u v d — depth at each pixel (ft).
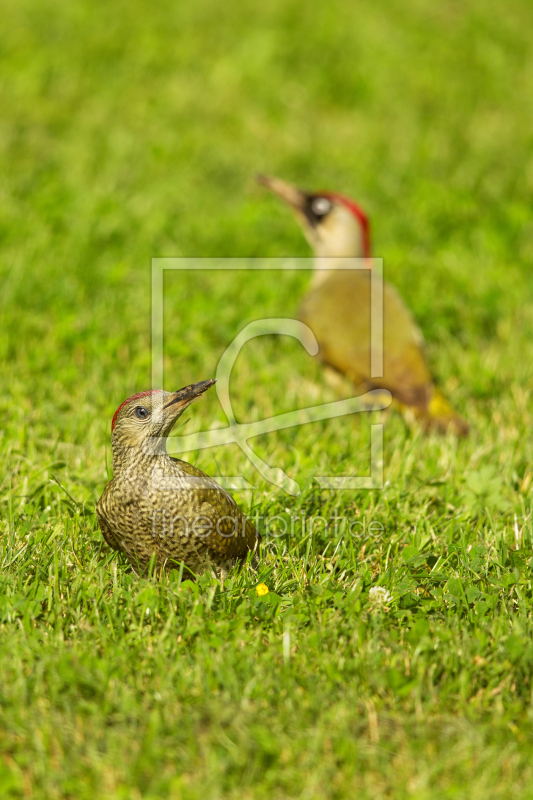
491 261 50.01
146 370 37.88
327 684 19.89
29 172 58.59
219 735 18.45
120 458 22.82
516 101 75.87
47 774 17.43
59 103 71.41
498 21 88.53
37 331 40.16
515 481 30.60
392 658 20.77
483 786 17.52
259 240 52.80
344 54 81.92
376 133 70.59
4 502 27.27
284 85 77.10
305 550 26.07
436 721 19.36
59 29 82.64
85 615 22.02
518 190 60.80
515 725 19.47
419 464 32.12
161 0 91.45
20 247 47.34
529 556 25.90
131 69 77.71
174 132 68.44
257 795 17.38
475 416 36.37
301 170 64.95
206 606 22.20
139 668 20.31
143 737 18.47
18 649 20.45
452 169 64.18
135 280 46.42
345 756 18.11
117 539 23.67
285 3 91.71
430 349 42.37
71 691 19.45
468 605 23.24
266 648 21.27
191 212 55.77
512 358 40.37
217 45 83.35
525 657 20.53
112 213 52.65
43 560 23.99
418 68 79.71
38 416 33.12
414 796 17.20
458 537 26.96
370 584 23.93
